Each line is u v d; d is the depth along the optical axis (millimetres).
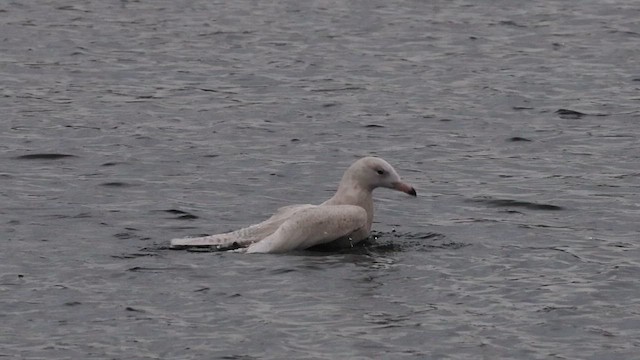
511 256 17078
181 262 16422
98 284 15617
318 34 35156
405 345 13984
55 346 13867
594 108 27250
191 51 33000
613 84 29609
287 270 16156
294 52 33000
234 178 21547
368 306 15039
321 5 39125
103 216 18844
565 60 32219
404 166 22594
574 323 14695
